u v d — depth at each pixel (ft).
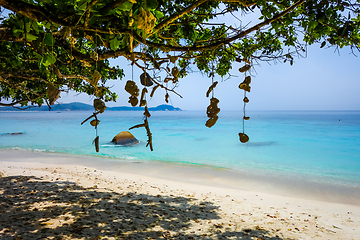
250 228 20.07
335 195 33.37
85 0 4.99
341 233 20.16
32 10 5.29
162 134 125.49
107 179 35.24
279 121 265.34
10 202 20.99
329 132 135.64
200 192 31.42
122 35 6.42
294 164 56.90
